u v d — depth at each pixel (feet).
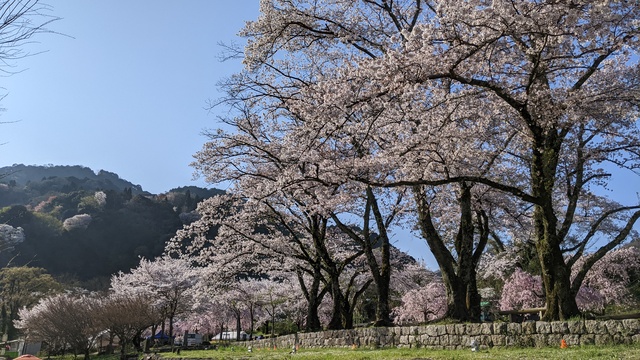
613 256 91.56
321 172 45.88
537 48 38.27
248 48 57.47
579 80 44.47
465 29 36.83
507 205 60.13
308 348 54.80
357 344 48.47
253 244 80.07
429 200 53.62
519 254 89.15
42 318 117.80
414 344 41.14
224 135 70.54
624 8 37.09
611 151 50.16
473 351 33.19
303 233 85.46
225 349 75.97
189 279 123.24
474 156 47.83
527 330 33.32
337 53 63.05
